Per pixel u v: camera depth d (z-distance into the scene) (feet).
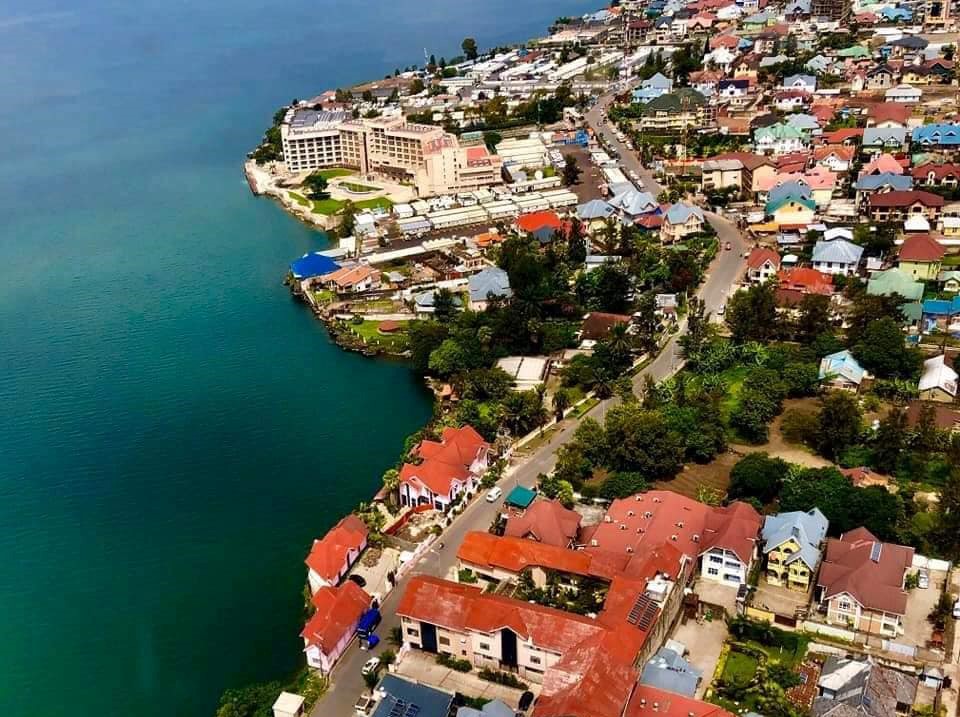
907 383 637.71
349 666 441.27
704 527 490.90
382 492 582.76
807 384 647.97
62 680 460.55
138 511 591.37
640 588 435.12
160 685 453.17
